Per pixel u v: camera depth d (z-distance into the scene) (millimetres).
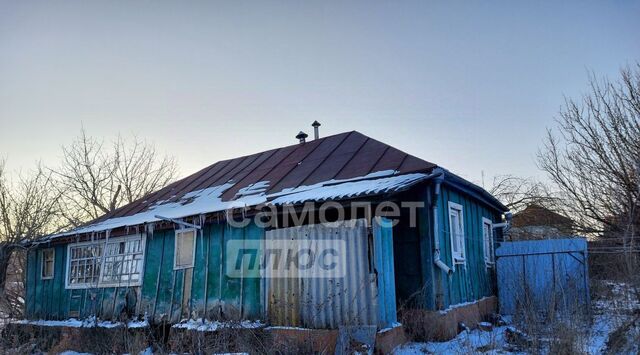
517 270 9594
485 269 10383
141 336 8000
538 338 5695
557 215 17000
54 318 11234
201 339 6941
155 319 9117
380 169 8633
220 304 8164
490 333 7027
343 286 6387
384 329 6047
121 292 9992
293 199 7441
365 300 6156
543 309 6832
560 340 5250
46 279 11867
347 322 6184
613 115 13875
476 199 10312
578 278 8695
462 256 8945
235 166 12766
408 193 7809
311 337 6262
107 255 10570
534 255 9531
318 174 9555
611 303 7367
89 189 22547
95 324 9016
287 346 6195
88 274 10883
